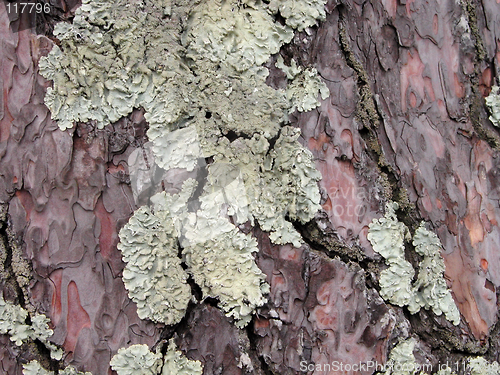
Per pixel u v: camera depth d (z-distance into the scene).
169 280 0.39
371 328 0.40
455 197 0.42
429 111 0.43
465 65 0.43
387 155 0.42
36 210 0.39
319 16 0.41
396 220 0.41
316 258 0.40
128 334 0.39
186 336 0.39
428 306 0.41
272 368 0.40
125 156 0.39
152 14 0.39
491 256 0.43
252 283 0.40
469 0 0.44
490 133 0.43
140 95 0.39
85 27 0.39
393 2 0.42
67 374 0.38
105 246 0.39
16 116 0.39
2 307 0.38
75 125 0.39
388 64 0.42
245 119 0.40
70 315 0.39
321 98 0.41
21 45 0.39
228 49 0.40
